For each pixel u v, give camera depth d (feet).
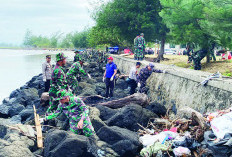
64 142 16.67
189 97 25.13
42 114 32.14
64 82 23.99
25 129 20.47
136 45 59.72
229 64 43.24
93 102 34.55
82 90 44.01
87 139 17.62
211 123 16.44
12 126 20.74
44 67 38.22
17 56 202.49
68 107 19.13
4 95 57.93
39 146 18.97
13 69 108.68
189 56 52.49
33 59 169.07
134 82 38.63
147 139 19.54
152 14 66.69
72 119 19.26
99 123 23.27
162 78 34.04
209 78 22.45
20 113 35.04
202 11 38.50
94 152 17.74
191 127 19.42
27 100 44.91
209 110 21.30
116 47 112.78
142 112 24.81
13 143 17.69
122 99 29.58
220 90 20.43
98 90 46.11
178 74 28.84
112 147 18.62
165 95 31.76
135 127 23.97
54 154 16.61
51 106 23.71
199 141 17.10
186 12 40.22
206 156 15.71
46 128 23.25
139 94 29.68
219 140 15.17
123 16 72.33
